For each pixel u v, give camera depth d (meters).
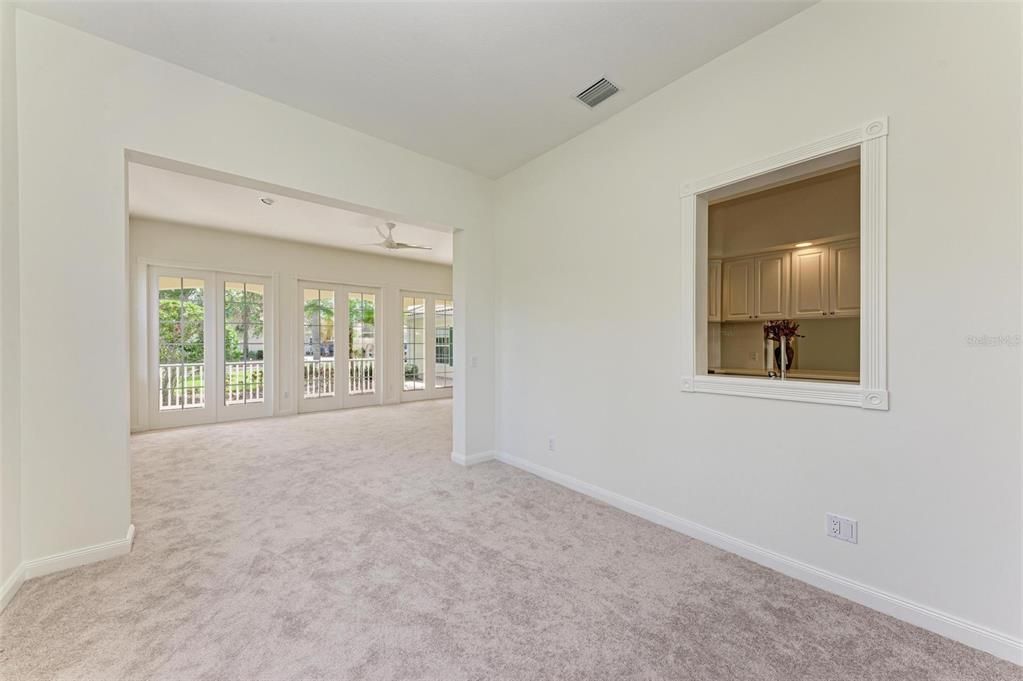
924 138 1.67
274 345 6.30
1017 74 1.48
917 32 1.68
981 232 1.55
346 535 2.46
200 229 5.65
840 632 1.66
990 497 1.54
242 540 2.38
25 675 1.40
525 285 3.75
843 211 3.84
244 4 1.95
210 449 4.39
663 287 2.63
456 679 1.42
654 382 2.69
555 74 2.49
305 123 2.87
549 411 3.49
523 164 3.74
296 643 1.57
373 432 5.25
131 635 1.60
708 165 2.39
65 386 2.06
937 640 1.61
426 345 8.26
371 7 1.97
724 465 2.34
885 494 1.78
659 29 2.13
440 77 2.51
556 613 1.77
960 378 1.59
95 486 2.13
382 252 7.23
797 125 2.02
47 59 2.03
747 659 1.51
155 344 5.36
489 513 2.79
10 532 1.85
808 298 4.07
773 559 2.12
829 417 1.94
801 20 2.01
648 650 1.56
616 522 2.68
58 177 2.05
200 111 2.46
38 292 2.00
